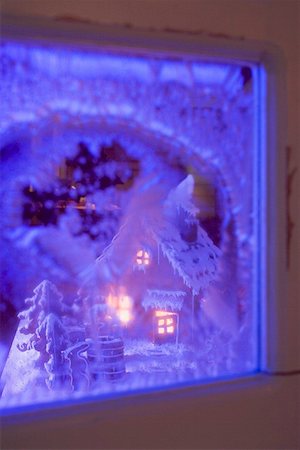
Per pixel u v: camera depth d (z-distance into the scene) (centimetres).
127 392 74
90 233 92
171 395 75
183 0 74
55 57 75
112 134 83
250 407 78
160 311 88
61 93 78
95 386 78
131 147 85
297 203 80
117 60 77
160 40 74
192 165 85
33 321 88
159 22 73
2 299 87
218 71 80
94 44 73
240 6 77
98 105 79
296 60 80
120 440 72
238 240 84
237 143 83
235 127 82
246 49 77
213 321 86
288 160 80
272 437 79
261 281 81
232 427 77
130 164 87
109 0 72
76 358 84
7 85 76
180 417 74
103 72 78
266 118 80
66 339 86
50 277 90
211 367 83
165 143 84
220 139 83
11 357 85
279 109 79
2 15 68
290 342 80
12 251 88
